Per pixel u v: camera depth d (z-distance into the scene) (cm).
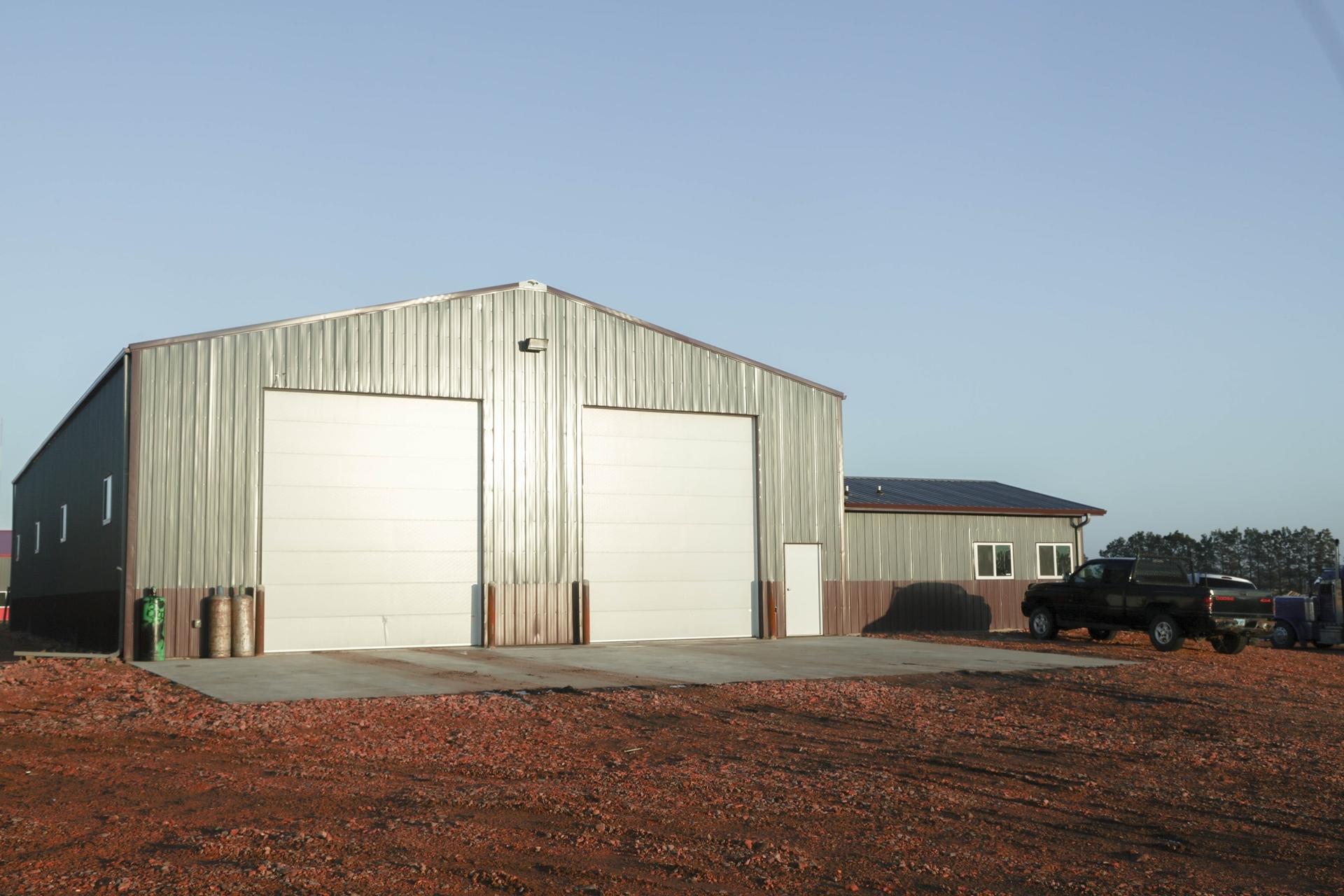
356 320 2031
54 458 2720
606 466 2267
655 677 1540
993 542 2975
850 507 2747
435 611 2061
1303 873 657
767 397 2458
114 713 1166
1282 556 7781
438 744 1005
